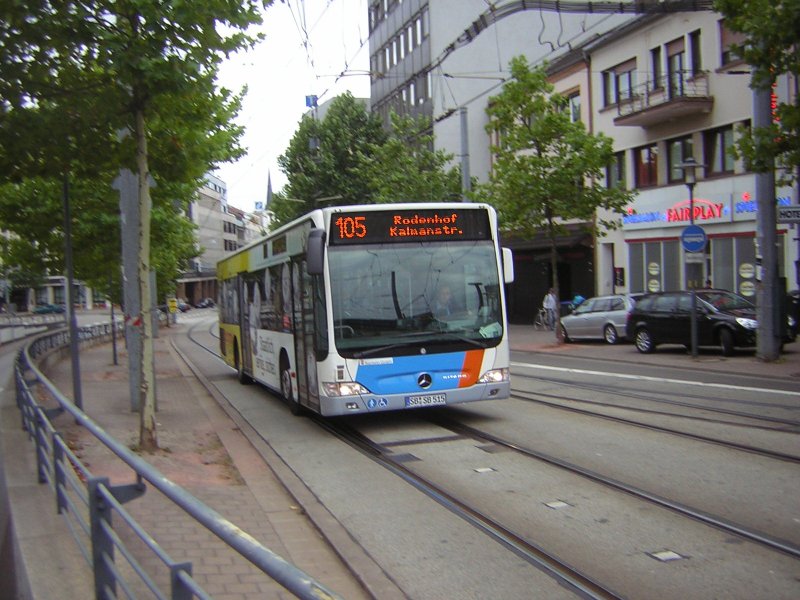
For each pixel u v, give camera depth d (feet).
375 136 148.36
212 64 31.30
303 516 23.36
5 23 28.99
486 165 142.51
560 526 20.85
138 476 14.66
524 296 130.11
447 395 35.37
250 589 16.55
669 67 92.73
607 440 31.73
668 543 19.10
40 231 62.03
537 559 18.38
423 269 35.70
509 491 24.75
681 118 90.58
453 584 17.15
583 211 79.61
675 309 67.21
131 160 33.60
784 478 24.64
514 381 53.47
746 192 82.58
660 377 51.85
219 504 24.48
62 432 35.78
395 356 34.73
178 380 65.98
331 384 34.17
